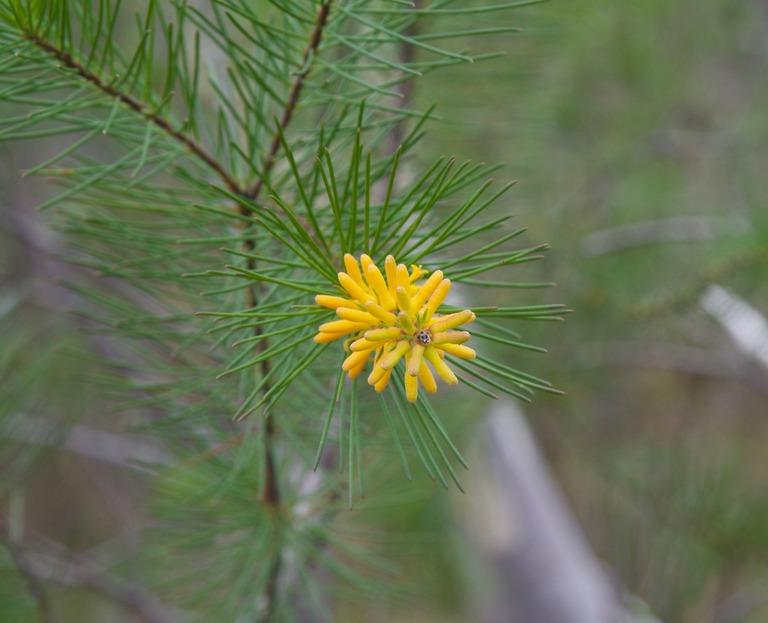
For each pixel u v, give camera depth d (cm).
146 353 76
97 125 66
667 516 142
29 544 122
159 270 72
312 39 66
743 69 217
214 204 68
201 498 76
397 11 65
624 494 158
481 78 113
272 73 67
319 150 65
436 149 119
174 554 96
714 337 187
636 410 213
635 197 192
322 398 70
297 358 66
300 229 58
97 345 129
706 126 217
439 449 57
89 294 72
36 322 131
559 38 125
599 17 163
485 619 180
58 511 180
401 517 138
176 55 65
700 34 199
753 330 151
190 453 79
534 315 57
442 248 59
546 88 150
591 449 172
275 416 72
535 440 183
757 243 136
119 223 69
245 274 58
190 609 96
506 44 118
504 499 174
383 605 119
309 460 71
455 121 114
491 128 123
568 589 173
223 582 85
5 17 63
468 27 110
